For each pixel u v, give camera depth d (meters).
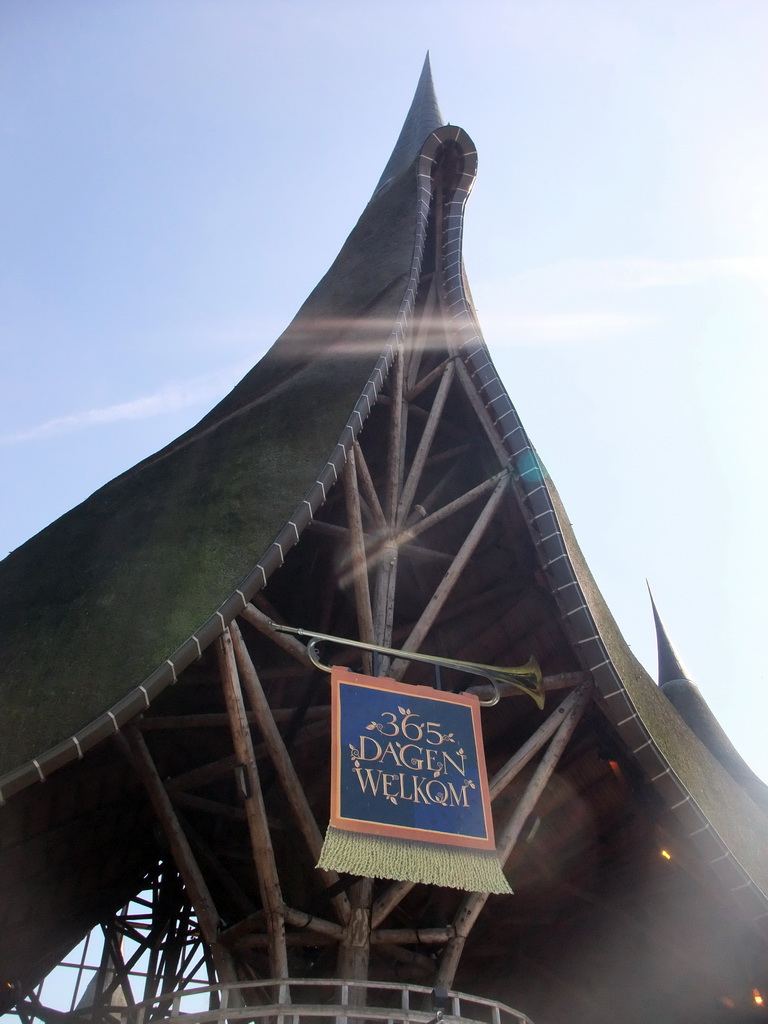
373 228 25.78
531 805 14.77
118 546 15.91
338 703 13.62
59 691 12.91
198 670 17.25
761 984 16.62
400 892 13.85
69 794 15.16
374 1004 16.20
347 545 19.19
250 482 16.22
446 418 20.89
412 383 19.95
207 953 20.33
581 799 17.92
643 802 16.22
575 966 20.34
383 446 20.80
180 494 16.77
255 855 13.07
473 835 13.26
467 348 19.62
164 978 19.67
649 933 18.53
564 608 16.45
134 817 17.53
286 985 11.89
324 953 15.51
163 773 18.31
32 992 19.08
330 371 19.48
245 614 14.16
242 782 13.16
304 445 16.73
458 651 19.91
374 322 20.33
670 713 19.00
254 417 18.70
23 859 15.57
